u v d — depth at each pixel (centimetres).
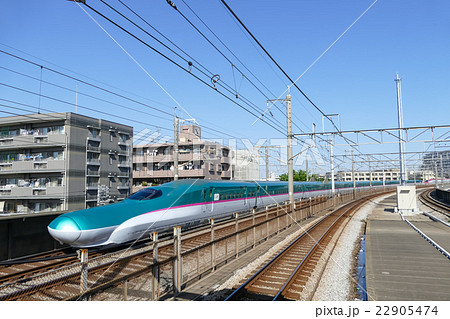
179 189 1548
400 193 3019
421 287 900
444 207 3125
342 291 923
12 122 3512
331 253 1384
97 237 1112
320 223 2155
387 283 938
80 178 3497
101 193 3588
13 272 1009
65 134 3391
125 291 642
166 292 784
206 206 1727
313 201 2711
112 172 3884
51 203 3412
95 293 611
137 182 5050
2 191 3544
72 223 1076
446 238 1603
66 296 571
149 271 726
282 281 945
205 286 891
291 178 2244
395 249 1384
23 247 1193
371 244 1491
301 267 1084
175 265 815
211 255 1011
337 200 3916
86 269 586
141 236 1284
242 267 1084
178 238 830
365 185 7181
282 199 2998
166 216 1402
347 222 2389
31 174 3531
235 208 2094
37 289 530
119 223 1183
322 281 1009
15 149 3591
